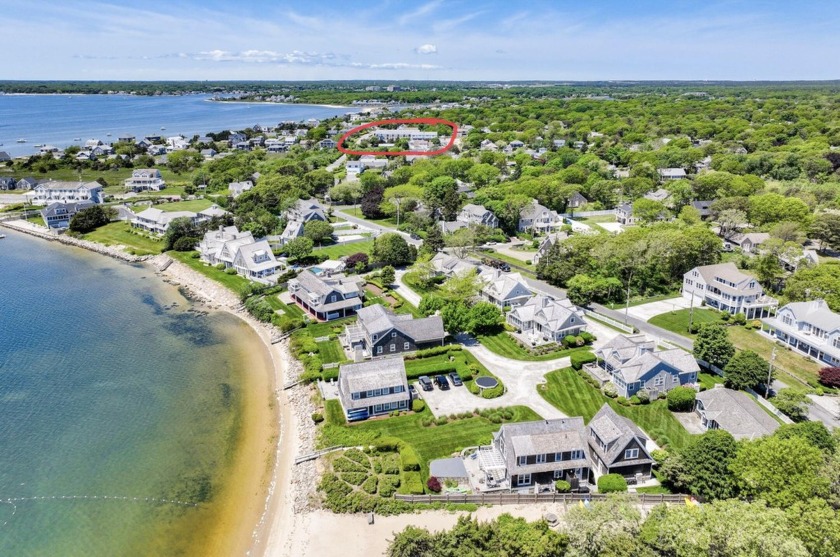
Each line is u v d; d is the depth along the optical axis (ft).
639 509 170.91
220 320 346.95
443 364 268.62
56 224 551.59
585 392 250.98
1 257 467.93
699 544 133.49
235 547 175.11
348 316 336.49
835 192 514.68
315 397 250.78
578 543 145.18
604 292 357.00
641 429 220.23
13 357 294.25
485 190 577.43
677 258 379.96
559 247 400.88
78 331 328.08
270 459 216.33
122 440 226.38
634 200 568.00
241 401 256.11
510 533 148.25
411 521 178.40
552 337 298.76
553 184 570.46
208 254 444.96
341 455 209.05
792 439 167.63
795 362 274.77
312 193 648.79
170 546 175.22
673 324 320.70
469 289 325.62
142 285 408.46
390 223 551.18
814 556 136.67
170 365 288.92
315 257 435.53
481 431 222.28
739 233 456.45
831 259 401.29
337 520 180.65
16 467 208.85
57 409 247.09
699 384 254.06
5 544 174.40
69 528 181.47
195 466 211.82
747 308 324.39
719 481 173.68
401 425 227.40
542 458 191.62
